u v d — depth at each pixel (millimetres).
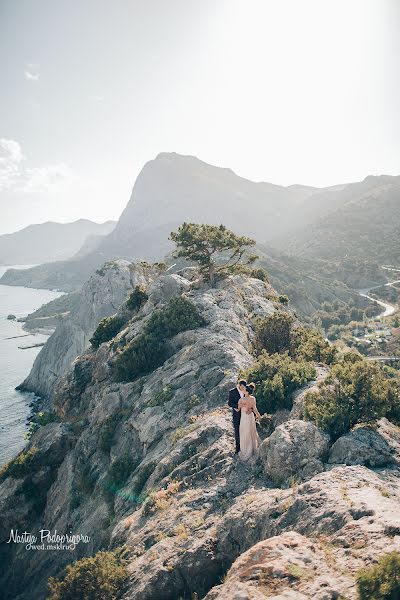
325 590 6598
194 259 51094
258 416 15258
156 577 11266
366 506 8898
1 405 96500
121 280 116438
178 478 16484
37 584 24438
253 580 7363
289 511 10023
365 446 12414
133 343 37281
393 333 153500
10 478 33875
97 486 26078
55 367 109812
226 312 39312
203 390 25328
